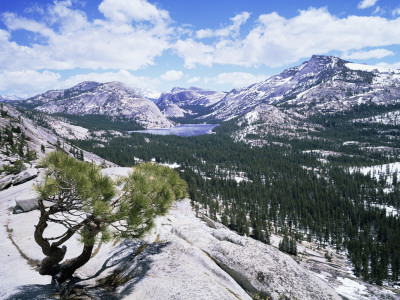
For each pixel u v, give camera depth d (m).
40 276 8.62
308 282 9.52
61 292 7.32
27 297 6.78
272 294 8.82
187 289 6.99
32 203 17.48
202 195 144.25
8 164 46.66
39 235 7.06
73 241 11.98
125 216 7.18
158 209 8.42
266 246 11.40
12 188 26.66
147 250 9.70
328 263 89.06
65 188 6.50
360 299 59.75
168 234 11.75
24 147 102.69
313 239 117.50
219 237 12.56
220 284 8.04
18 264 9.61
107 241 7.20
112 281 8.20
